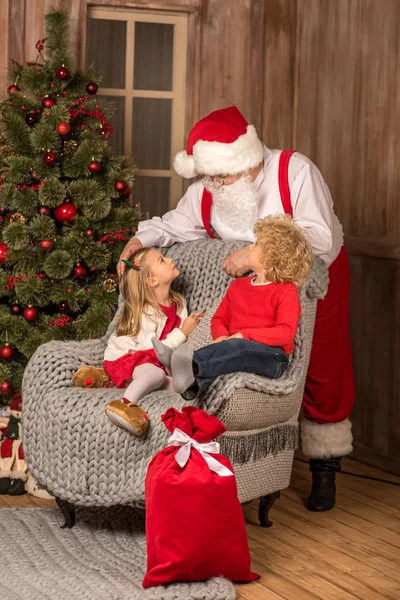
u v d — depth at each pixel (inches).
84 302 156.5
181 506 101.7
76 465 116.2
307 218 130.3
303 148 190.4
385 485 155.0
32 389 122.0
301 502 143.7
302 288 122.3
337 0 175.9
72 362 125.0
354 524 133.0
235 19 187.3
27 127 155.7
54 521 128.6
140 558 114.6
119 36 187.2
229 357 110.0
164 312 129.9
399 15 156.0
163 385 123.3
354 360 173.6
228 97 188.5
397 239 158.9
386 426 164.1
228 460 108.6
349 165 173.0
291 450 128.0
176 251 139.9
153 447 112.3
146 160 192.1
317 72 183.9
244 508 139.4
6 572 108.6
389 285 162.2
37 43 163.2
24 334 153.7
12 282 152.6
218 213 137.4
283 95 190.9
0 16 174.6
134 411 111.9
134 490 113.7
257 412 114.0
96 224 159.6
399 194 157.5
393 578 111.3
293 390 117.2
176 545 102.2
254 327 119.3
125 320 129.9
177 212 144.8
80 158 154.6
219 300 133.3
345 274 142.3
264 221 122.0
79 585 104.1
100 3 181.0
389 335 162.7
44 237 154.0
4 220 158.4
